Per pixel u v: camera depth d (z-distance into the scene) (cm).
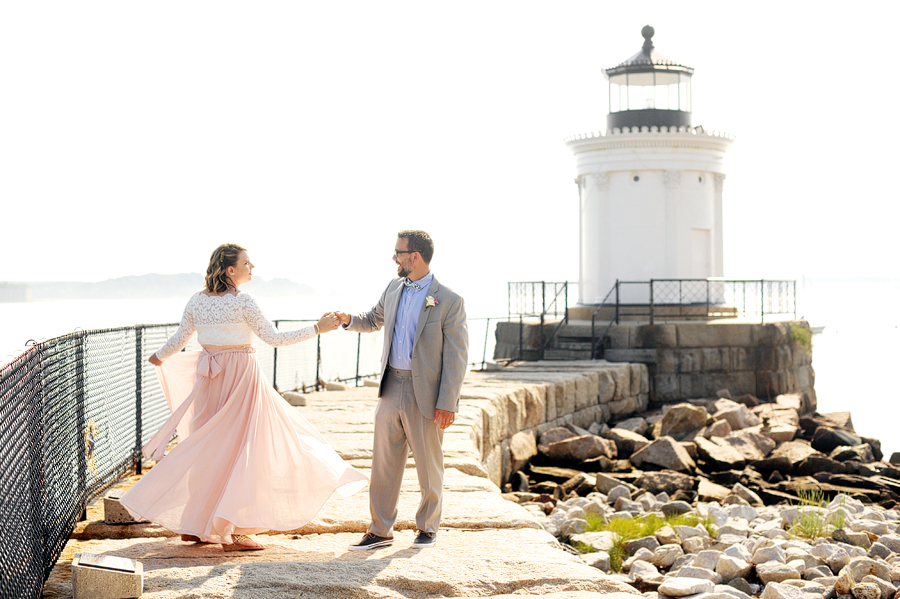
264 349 1166
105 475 631
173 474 459
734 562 646
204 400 475
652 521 818
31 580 379
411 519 542
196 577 399
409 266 489
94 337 603
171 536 513
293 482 470
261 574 404
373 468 493
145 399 772
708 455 1268
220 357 473
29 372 407
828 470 1232
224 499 447
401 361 486
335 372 1458
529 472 1227
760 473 1251
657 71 2184
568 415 1455
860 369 3228
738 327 1873
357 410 1071
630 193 2125
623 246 2133
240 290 491
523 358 1936
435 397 480
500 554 461
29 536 387
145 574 402
